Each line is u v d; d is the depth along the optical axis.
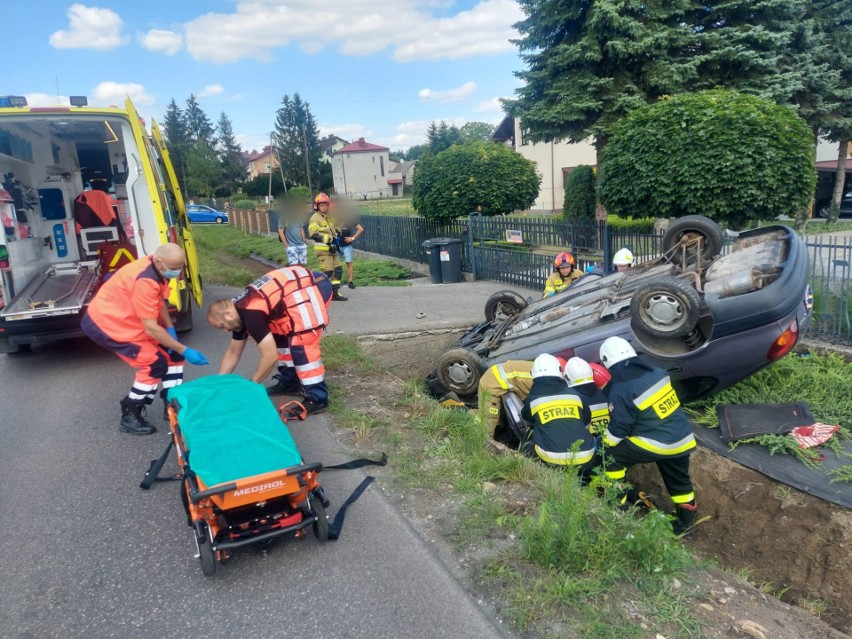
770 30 15.47
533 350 5.92
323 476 4.09
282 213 10.89
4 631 2.77
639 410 4.29
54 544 3.44
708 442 4.97
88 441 4.80
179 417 3.29
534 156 34.03
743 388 5.55
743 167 8.20
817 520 4.12
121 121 6.54
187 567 3.21
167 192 7.76
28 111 6.20
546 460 4.43
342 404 5.31
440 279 12.90
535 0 15.74
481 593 2.93
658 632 2.67
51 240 8.70
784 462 4.57
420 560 3.19
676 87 14.83
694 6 15.04
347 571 3.12
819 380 5.61
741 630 2.70
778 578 3.99
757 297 4.83
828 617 3.64
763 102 8.65
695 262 6.25
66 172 9.02
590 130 15.27
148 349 4.66
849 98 18.73
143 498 3.92
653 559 3.08
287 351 5.38
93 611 2.89
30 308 6.34
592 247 9.95
